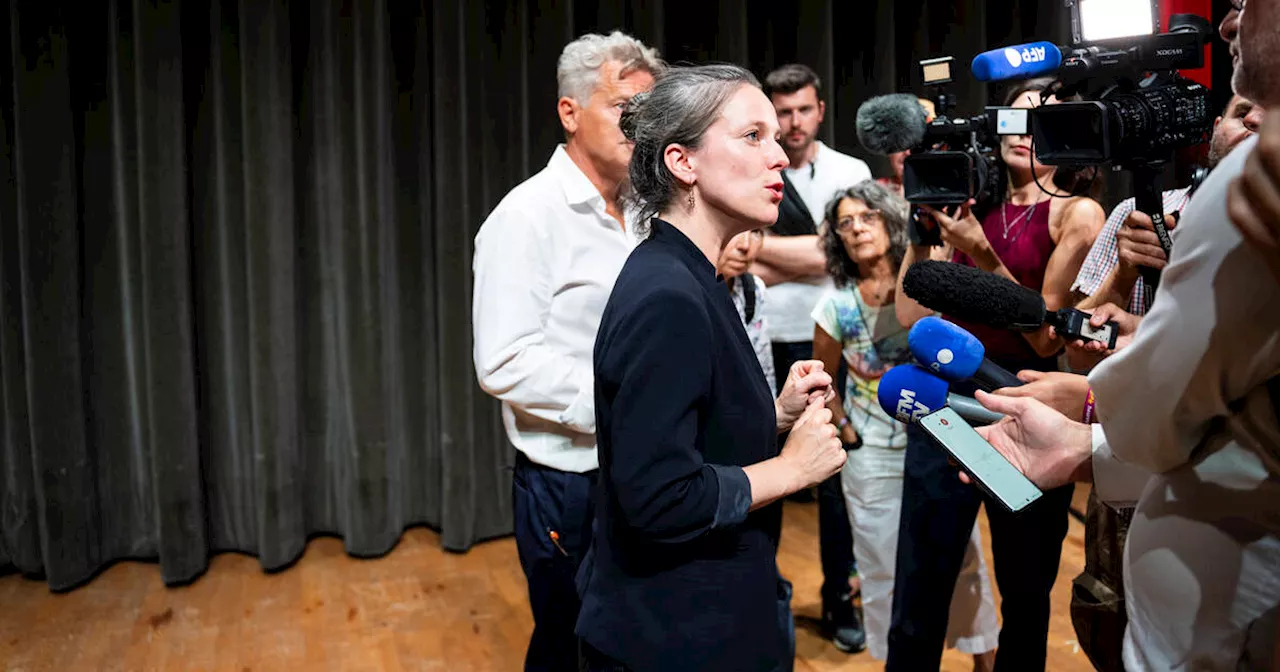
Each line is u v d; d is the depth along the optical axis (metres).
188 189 3.38
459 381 3.56
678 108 1.25
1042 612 2.03
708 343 1.18
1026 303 1.51
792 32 3.96
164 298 3.30
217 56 3.33
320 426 3.66
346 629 3.00
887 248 2.41
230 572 3.45
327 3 3.38
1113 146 1.39
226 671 2.73
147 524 3.51
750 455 1.26
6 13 3.16
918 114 1.89
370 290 3.49
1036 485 1.23
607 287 2.01
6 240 3.23
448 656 2.81
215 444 3.54
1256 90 0.86
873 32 4.00
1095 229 2.04
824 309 2.53
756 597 1.28
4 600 3.24
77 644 2.92
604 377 1.20
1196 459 1.01
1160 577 1.03
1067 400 1.36
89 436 3.38
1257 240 0.84
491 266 1.95
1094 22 1.54
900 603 2.20
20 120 3.14
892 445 2.46
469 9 3.45
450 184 3.51
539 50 3.60
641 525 1.17
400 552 3.62
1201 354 0.91
